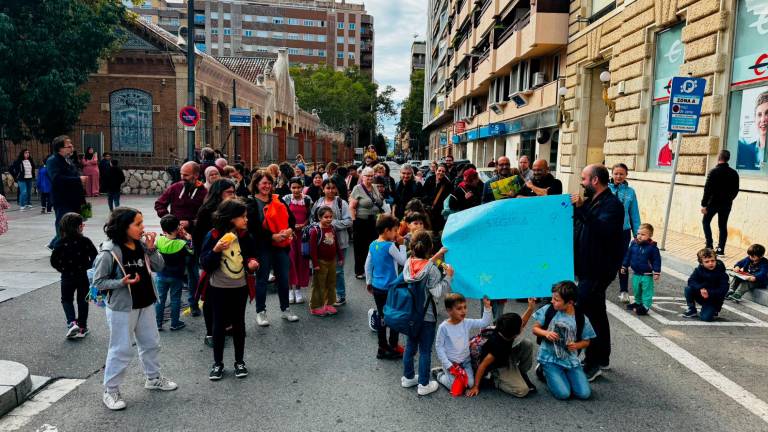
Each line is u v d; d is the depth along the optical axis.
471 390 4.57
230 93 30.22
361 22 129.25
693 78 9.89
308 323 6.59
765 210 10.06
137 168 24.70
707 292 6.49
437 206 9.14
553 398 4.52
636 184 14.98
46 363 5.20
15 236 12.02
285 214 6.61
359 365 5.25
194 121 15.33
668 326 6.39
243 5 113.56
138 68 24.89
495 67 29.38
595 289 4.74
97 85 24.80
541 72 23.73
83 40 20.86
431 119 75.50
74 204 8.84
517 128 27.50
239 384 4.80
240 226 4.91
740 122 11.13
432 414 4.24
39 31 19.78
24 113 20.19
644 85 14.74
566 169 20.50
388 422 4.11
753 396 4.55
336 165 12.24
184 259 6.31
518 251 5.04
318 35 118.50
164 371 5.09
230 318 4.93
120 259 4.36
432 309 4.59
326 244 6.82
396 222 5.72
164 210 7.42
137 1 23.73
